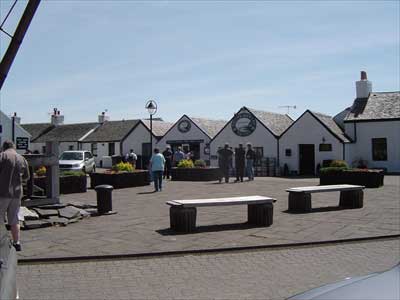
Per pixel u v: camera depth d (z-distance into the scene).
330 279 6.52
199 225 10.60
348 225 10.55
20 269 7.20
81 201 15.20
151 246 8.51
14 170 7.96
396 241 9.16
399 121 32.12
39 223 10.37
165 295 5.89
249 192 18.14
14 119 34.81
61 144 54.06
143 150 45.66
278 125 37.84
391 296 3.15
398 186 20.25
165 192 18.36
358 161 33.03
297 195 12.74
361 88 35.75
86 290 6.14
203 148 40.47
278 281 6.45
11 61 10.09
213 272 6.95
